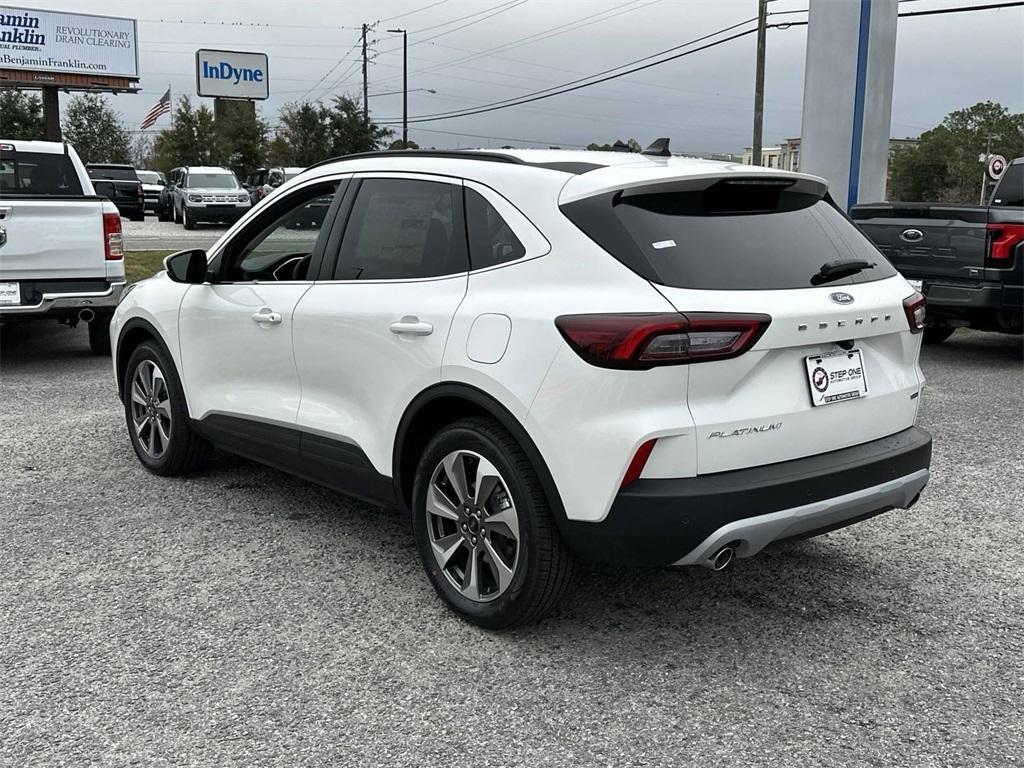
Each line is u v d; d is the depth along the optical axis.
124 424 6.86
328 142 53.78
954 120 112.88
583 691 3.27
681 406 3.13
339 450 4.20
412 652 3.53
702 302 3.15
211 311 4.92
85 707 3.14
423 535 3.87
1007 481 5.73
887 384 3.71
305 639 3.62
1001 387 8.56
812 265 3.53
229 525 4.83
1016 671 3.43
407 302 3.83
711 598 4.03
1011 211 8.73
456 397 3.58
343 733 3.01
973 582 4.23
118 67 49.88
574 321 3.20
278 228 4.73
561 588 3.47
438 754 2.90
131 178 34.59
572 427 3.20
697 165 3.64
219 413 4.96
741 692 3.27
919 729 3.05
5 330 11.55
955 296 9.14
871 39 12.49
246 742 2.96
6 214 8.10
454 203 3.82
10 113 58.62
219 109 65.31
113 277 8.72
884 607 3.96
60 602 3.92
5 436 6.50
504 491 3.53
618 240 3.28
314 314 4.24
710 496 3.13
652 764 2.86
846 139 12.66
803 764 2.86
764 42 35.25
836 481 3.39
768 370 3.29
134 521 4.88
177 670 3.39
